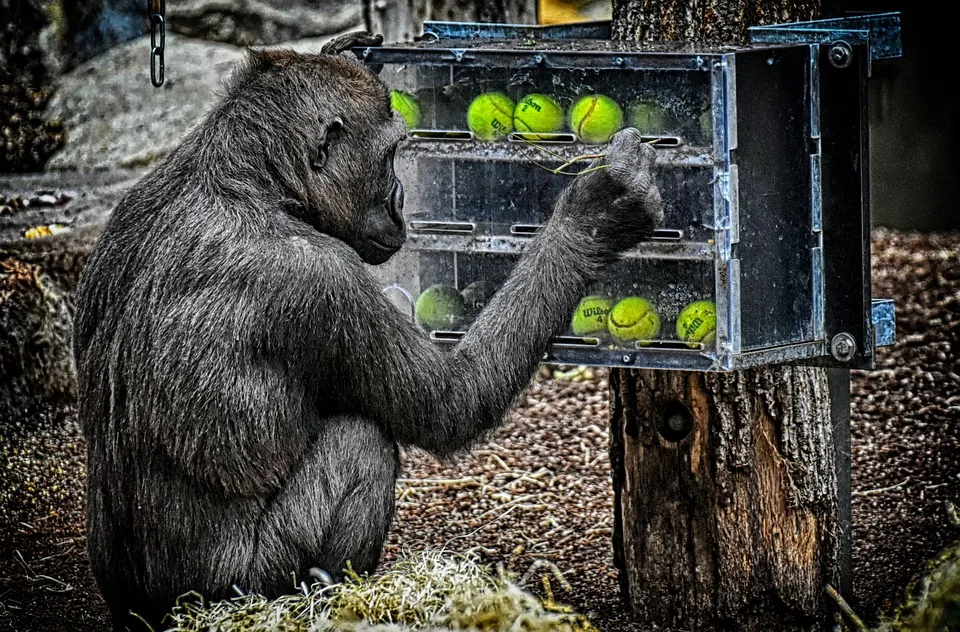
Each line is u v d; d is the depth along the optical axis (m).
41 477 20.62
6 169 34.75
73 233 27.33
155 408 12.12
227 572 12.33
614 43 13.96
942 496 18.89
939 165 33.12
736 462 14.17
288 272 12.07
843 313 12.58
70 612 15.72
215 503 12.30
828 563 14.54
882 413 22.61
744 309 12.15
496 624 11.35
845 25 12.80
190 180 12.60
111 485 12.74
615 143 12.45
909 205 33.53
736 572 14.39
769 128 12.04
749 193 11.99
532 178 13.17
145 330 12.22
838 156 12.36
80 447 21.88
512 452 21.64
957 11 32.41
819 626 14.55
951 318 26.75
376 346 12.40
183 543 12.41
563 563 16.89
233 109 12.76
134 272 12.48
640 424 14.59
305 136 12.66
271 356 12.15
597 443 21.88
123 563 12.93
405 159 13.69
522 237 13.25
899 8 32.84
